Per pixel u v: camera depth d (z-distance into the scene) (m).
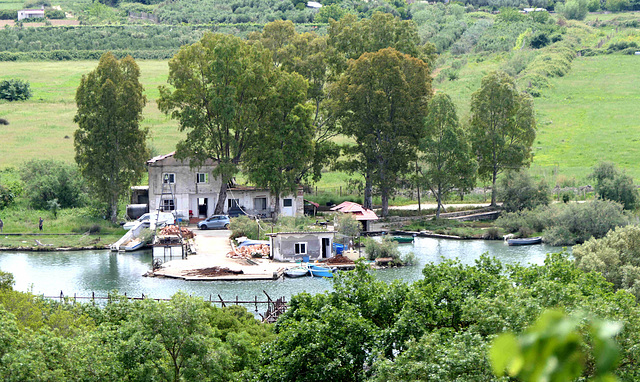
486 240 89.62
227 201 96.69
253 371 31.75
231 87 91.06
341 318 31.09
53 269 70.75
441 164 98.25
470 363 24.78
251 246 77.69
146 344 28.19
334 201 109.12
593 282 36.38
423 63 102.62
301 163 95.25
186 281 66.12
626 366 24.30
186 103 97.06
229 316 39.50
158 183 94.50
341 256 74.62
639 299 46.72
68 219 91.25
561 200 103.06
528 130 103.81
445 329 29.78
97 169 89.06
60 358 26.95
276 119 94.19
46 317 35.41
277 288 63.44
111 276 67.81
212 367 28.94
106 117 88.94
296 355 29.41
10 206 95.69
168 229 77.88
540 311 26.50
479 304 29.17
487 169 105.12
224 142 94.25
